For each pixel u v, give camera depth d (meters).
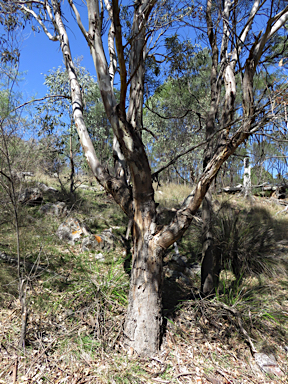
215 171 2.69
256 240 5.84
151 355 2.98
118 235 6.40
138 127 3.15
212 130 4.41
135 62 3.11
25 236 5.00
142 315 3.01
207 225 4.39
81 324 3.31
